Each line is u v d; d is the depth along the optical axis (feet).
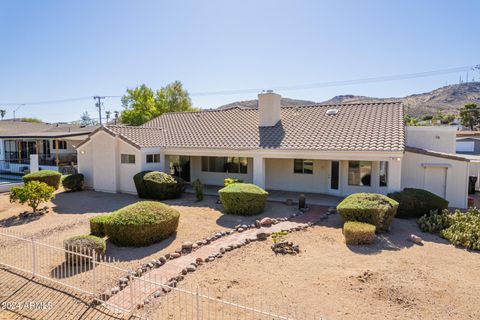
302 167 68.33
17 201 58.59
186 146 68.95
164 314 23.07
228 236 40.24
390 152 51.37
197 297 21.42
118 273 29.71
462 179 55.52
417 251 35.40
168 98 179.11
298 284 27.71
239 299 25.20
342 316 22.88
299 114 75.10
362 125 62.18
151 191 61.57
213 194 67.10
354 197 44.14
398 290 26.50
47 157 106.73
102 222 38.55
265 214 50.26
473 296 25.77
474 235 37.22
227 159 75.15
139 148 66.18
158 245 36.86
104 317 23.24
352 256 33.94
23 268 31.01
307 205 56.39
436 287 27.17
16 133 109.09
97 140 71.20
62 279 28.66
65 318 23.45
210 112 90.43
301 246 36.99
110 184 70.08
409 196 47.55
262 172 62.75
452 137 70.18
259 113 72.59
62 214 51.85
